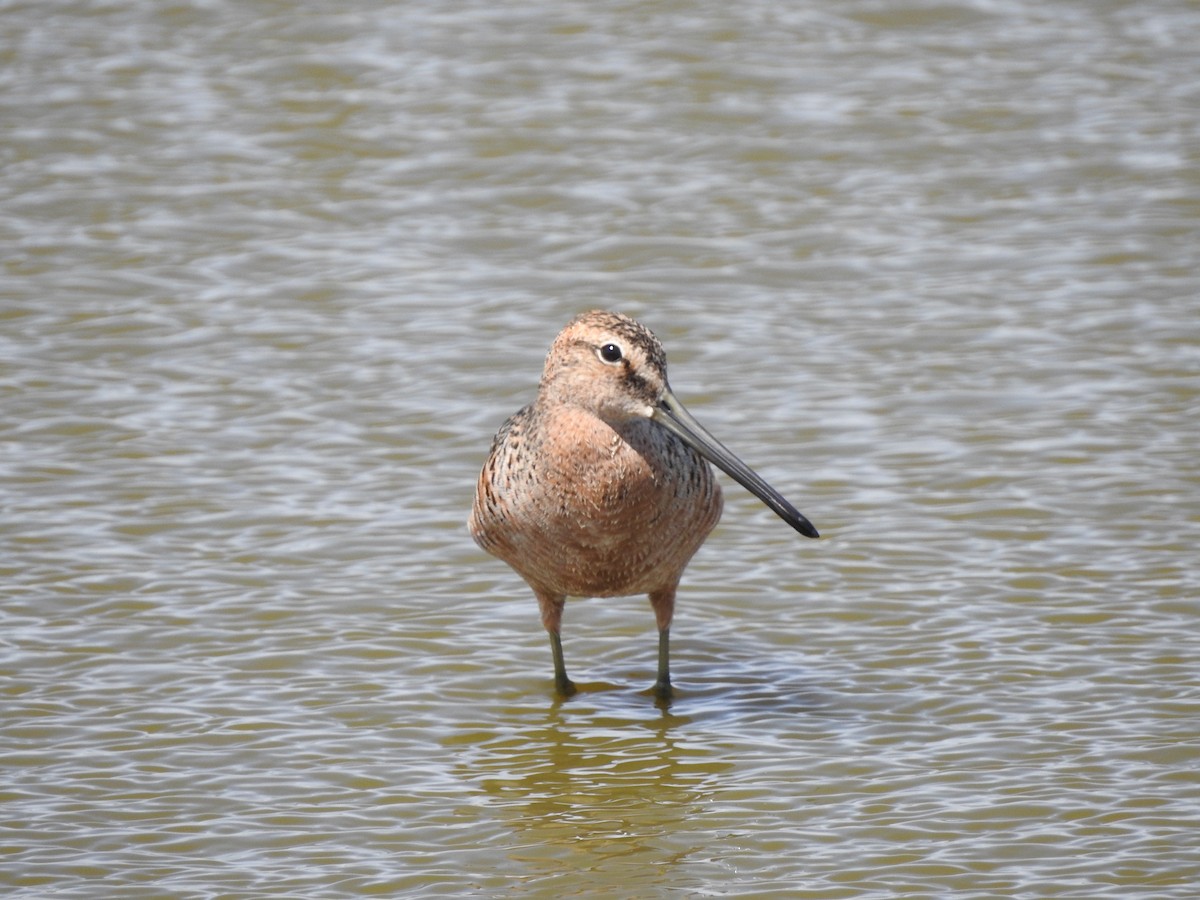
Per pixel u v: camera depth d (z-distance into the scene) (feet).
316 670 37.73
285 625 39.58
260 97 71.10
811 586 41.32
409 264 59.62
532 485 35.19
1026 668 37.01
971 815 31.45
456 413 50.19
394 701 36.63
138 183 64.75
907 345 53.62
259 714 35.81
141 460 47.37
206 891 29.37
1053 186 64.18
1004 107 69.82
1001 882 29.12
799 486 45.73
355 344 54.34
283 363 53.16
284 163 66.39
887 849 30.42
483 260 59.88
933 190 64.23
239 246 60.85
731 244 60.59
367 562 42.50
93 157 66.59
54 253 59.93
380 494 45.83
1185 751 33.35
